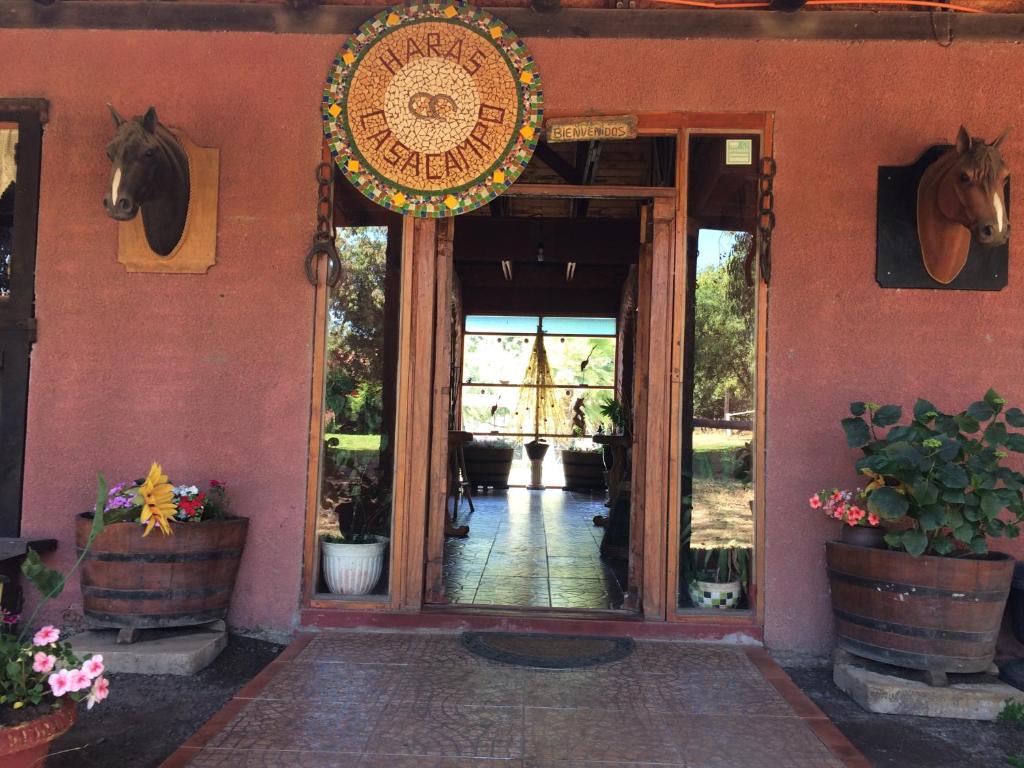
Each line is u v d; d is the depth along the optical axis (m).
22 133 4.03
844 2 3.81
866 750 2.90
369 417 4.05
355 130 3.97
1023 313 3.82
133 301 4.00
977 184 3.25
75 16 4.04
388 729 2.80
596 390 11.83
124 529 3.49
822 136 3.90
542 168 6.84
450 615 3.92
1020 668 3.34
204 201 3.98
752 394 3.93
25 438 3.98
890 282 3.84
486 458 10.94
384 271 4.08
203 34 4.02
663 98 3.94
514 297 11.56
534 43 3.97
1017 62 3.86
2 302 4.04
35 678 2.18
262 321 3.99
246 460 3.96
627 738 2.78
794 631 3.83
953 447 3.13
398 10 3.96
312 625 3.91
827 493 3.64
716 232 3.98
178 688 3.31
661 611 3.90
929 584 3.21
